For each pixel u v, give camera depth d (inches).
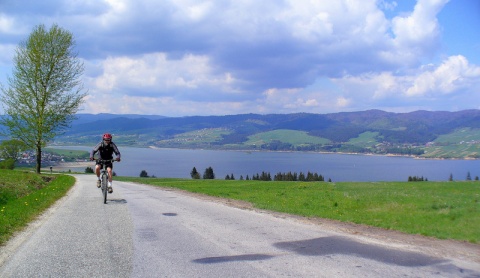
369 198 671.1
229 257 269.1
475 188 940.0
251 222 406.9
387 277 225.3
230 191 912.3
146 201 608.1
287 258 265.6
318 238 328.2
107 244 307.3
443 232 351.3
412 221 416.2
